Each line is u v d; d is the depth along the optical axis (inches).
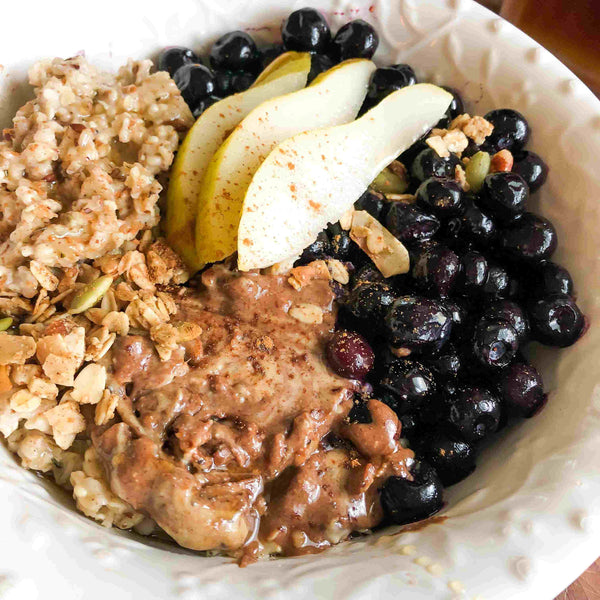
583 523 8.6
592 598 10.2
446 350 10.3
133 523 9.4
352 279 10.8
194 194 10.6
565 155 11.1
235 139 10.4
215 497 9.1
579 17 11.6
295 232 10.3
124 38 11.8
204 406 9.5
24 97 11.1
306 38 11.7
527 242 10.5
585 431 9.4
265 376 9.8
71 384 9.3
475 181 11.0
